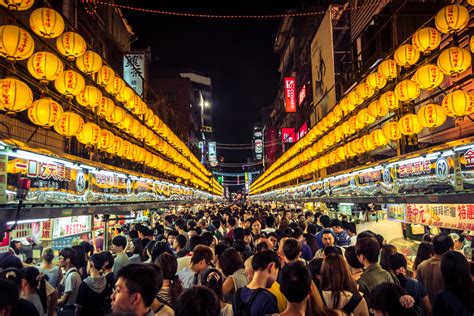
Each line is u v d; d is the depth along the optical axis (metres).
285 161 27.19
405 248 8.86
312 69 28.95
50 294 5.34
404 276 5.05
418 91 8.69
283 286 3.65
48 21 7.21
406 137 11.16
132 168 18.47
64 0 14.71
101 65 9.12
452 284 4.17
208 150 77.88
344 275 4.36
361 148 11.54
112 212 10.38
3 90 6.52
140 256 8.25
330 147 16.08
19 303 4.01
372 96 11.50
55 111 7.54
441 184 7.03
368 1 19.77
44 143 12.12
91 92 9.21
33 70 7.28
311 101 33.66
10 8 6.68
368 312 4.33
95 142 9.87
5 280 3.47
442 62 7.35
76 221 12.77
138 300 3.07
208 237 8.33
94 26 17.92
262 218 14.75
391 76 9.46
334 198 14.23
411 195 8.04
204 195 38.00
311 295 3.79
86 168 8.83
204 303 3.04
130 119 12.27
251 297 4.23
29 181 6.16
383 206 13.67
